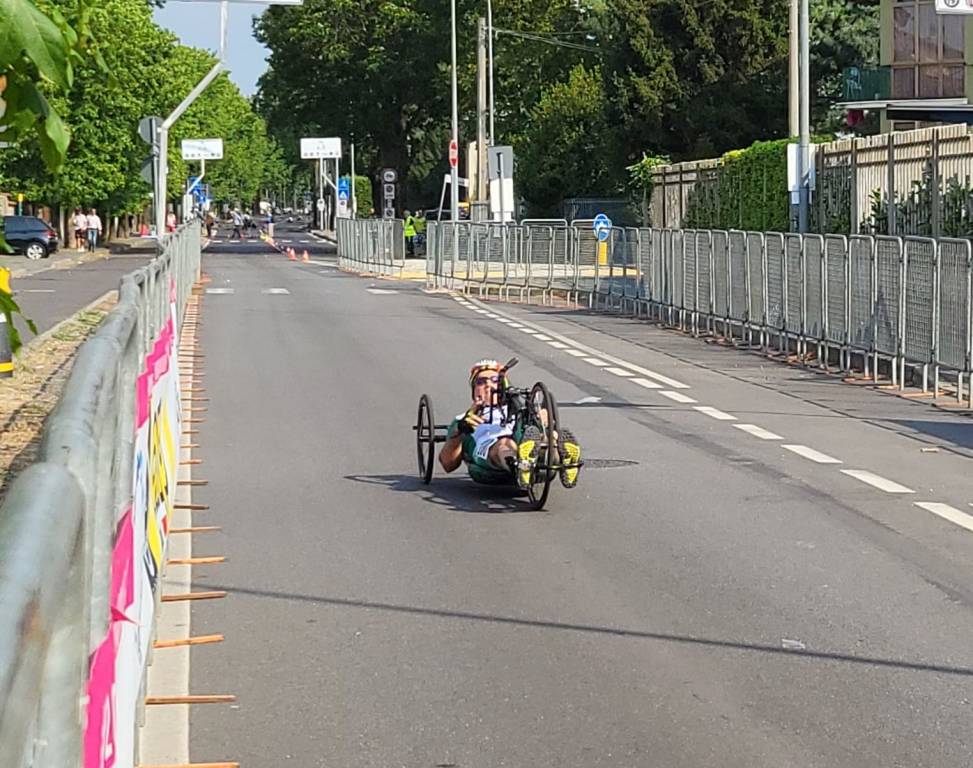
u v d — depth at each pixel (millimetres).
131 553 5293
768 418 15578
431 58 69000
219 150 81625
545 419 10852
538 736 5855
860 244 19516
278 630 7477
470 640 7262
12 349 5289
